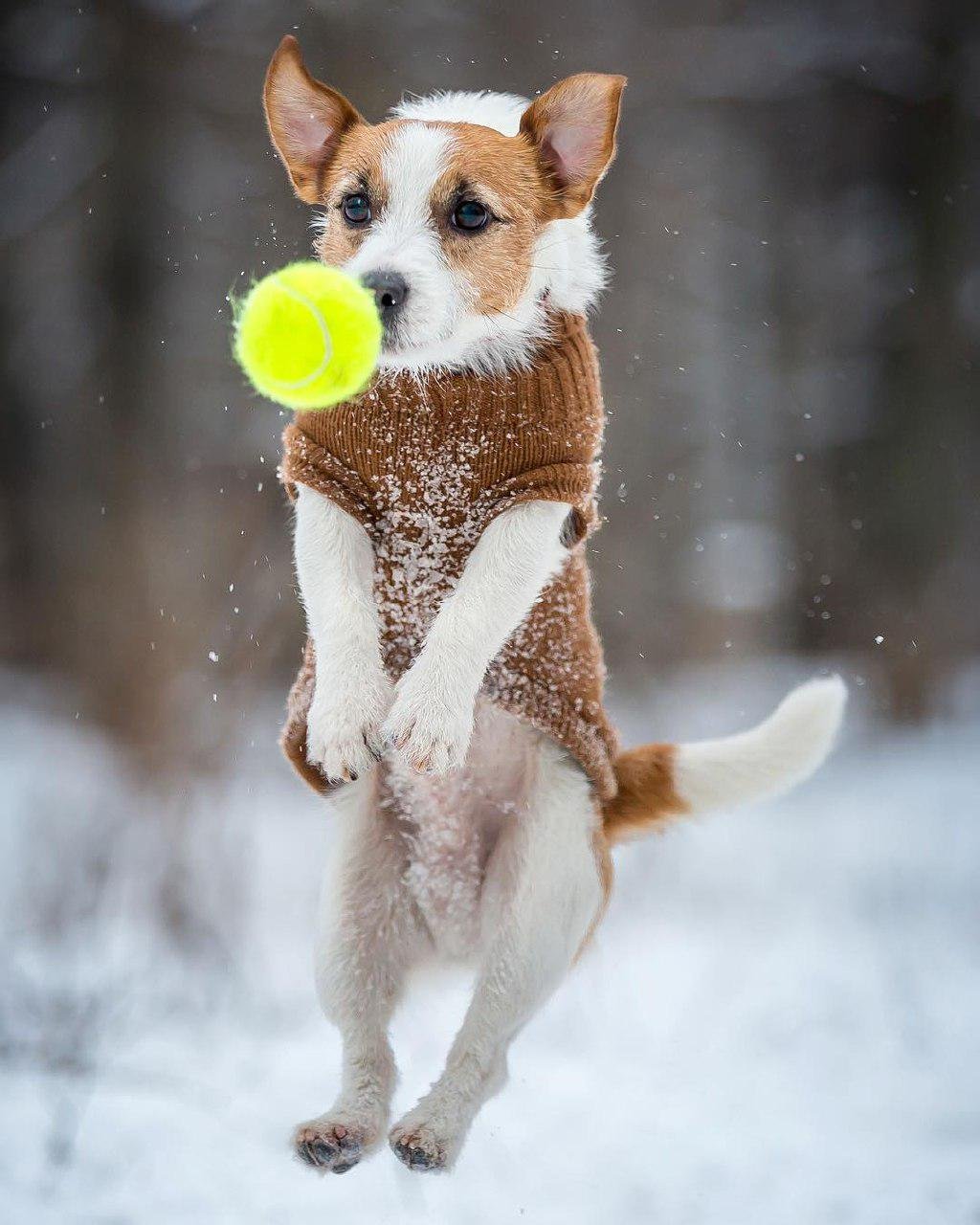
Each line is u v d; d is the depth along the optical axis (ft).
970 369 91.30
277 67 21.53
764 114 90.99
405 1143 19.67
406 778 22.29
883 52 90.99
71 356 85.92
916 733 80.43
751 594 85.10
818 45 90.79
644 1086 30.01
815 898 47.42
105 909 39.58
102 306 82.43
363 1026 21.42
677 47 87.15
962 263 90.84
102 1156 24.59
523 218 20.72
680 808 23.48
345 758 19.67
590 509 21.35
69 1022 30.01
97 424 81.25
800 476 89.76
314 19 68.95
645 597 79.66
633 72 84.17
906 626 84.94
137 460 77.71
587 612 22.30
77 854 41.27
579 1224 22.77
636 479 78.54
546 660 21.49
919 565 88.33
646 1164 25.46
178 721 52.03
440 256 20.13
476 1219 22.82
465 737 19.60
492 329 20.47
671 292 81.25
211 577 67.26
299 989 36.09
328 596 20.42
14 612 84.79
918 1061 31.68
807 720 23.48
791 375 90.33
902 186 91.25
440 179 20.38
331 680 19.92
